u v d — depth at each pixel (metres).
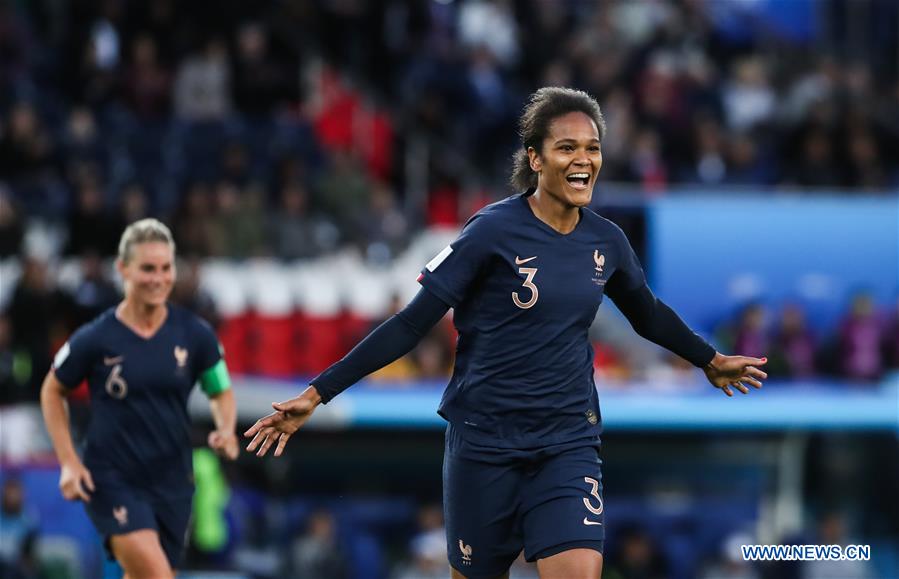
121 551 21.80
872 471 44.03
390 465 43.19
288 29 62.62
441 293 16.72
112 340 22.09
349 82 62.53
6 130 52.69
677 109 60.91
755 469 44.09
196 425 39.09
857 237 56.00
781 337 50.72
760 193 58.84
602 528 16.70
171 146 56.03
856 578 41.56
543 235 16.81
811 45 73.38
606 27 65.31
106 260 48.94
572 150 16.47
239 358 47.03
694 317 55.06
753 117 64.19
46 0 61.53
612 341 49.12
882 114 67.69
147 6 59.38
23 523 36.19
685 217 55.22
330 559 39.75
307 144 57.75
